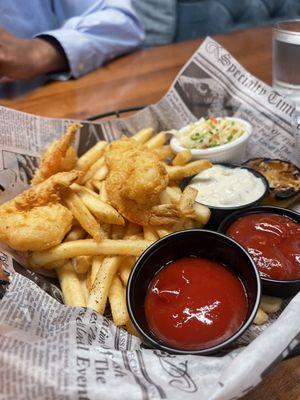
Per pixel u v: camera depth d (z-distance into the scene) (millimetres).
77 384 117
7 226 181
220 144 247
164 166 205
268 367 121
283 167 233
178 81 274
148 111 268
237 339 140
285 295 168
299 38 250
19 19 459
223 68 272
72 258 188
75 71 364
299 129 239
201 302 156
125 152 213
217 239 172
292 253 178
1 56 353
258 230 191
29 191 194
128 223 204
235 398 118
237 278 167
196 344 145
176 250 178
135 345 152
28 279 164
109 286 176
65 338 133
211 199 215
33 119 237
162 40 541
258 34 399
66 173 198
